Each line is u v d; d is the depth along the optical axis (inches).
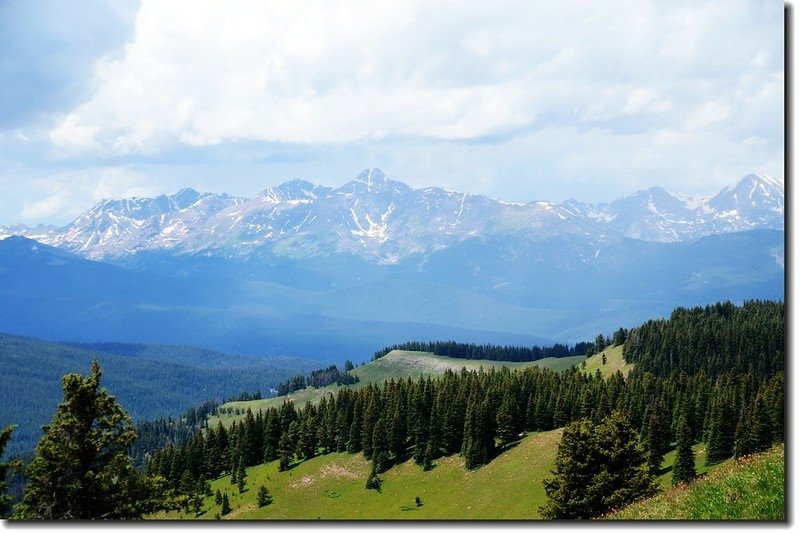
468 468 5718.5
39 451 1590.8
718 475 1179.3
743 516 1004.6
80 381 1658.5
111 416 1684.3
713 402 5103.3
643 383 6225.4
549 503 2413.9
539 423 6127.0
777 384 4537.4
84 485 1593.3
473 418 5816.9
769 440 4333.2
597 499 2290.8
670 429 5275.6
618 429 2413.9
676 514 1083.9
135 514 1649.9
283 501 5964.6
